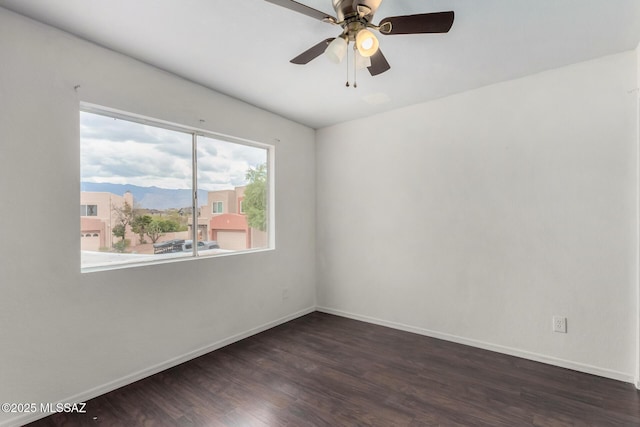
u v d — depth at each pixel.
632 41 2.04
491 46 2.09
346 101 3.07
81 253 2.08
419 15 1.46
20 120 1.77
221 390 2.14
